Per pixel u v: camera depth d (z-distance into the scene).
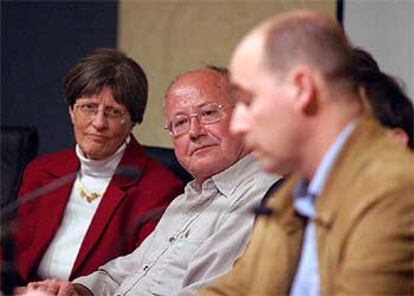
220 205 5.26
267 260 3.54
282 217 3.50
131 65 6.34
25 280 5.92
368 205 3.05
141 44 9.20
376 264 3.00
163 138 8.99
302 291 3.33
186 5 8.88
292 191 3.50
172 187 6.14
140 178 6.20
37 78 9.80
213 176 5.32
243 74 3.19
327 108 3.15
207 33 8.75
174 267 5.32
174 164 6.49
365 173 3.11
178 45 8.96
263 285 3.54
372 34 7.54
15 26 9.89
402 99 3.79
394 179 3.05
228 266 5.03
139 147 6.41
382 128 3.27
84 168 6.27
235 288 3.87
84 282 5.70
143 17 9.16
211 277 5.02
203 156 5.31
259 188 5.14
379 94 3.76
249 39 3.22
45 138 9.77
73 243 6.09
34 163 6.52
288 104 3.12
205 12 8.75
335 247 3.13
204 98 5.36
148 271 5.50
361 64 3.83
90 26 9.51
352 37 7.68
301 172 3.29
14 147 6.80
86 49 9.53
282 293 3.47
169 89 5.55
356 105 3.19
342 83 3.14
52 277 6.03
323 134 3.18
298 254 3.44
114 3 9.35
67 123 9.61
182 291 4.97
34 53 9.82
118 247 5.98
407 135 3.78
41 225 6.14
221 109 5.34
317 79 3.11
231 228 5.09
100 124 6.17
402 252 3.00
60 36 9.67
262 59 3.15
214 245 5.09
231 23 8.58
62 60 9.66
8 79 9.96
